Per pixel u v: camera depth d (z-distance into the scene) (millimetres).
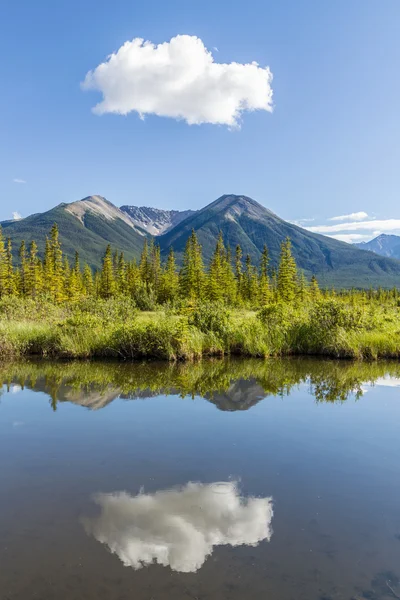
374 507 4781
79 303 24891
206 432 7461
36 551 3852
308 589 3344
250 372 13461
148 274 68000
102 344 16156
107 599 3193
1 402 9477
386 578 3494
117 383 11594
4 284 54500
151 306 49219
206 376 12719
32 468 5852
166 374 13000
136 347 15977
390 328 18250
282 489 5242
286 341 17375
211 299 54625
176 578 3455
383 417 8438
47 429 7590
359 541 4066
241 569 3602
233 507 4750
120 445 6777
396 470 5867
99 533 4176
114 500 4910
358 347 16422
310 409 9031
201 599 3203
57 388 10898
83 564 3650
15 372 13117
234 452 6504
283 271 59000
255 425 7891
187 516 4527
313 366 14695
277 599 3205
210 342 16844
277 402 9617
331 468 5922
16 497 4980
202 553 3850
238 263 69688
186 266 59250
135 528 4266
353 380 12289
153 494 5070
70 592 3273
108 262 64938
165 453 6441
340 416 8516
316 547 3957
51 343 16594
